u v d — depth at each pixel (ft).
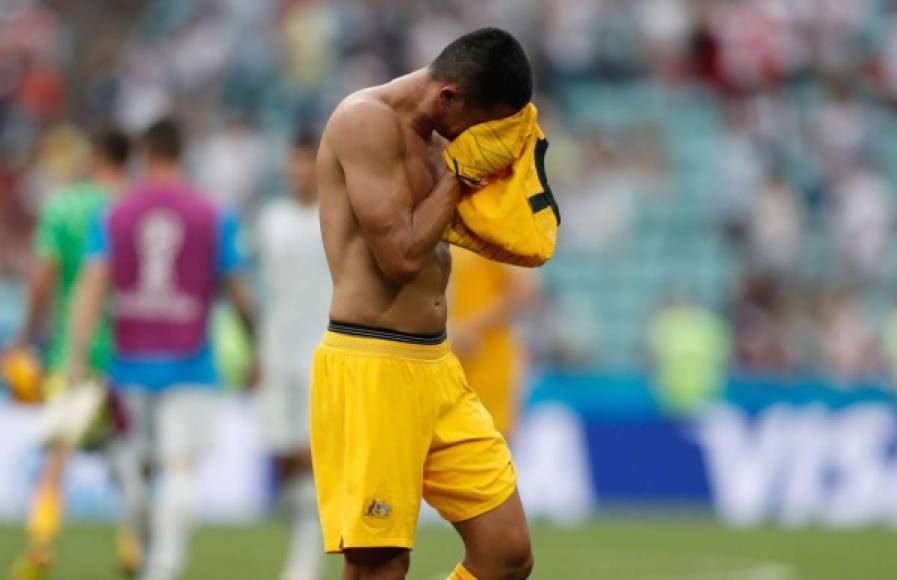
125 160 110.32
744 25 263.49
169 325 99.55
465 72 62.44
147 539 108.06
